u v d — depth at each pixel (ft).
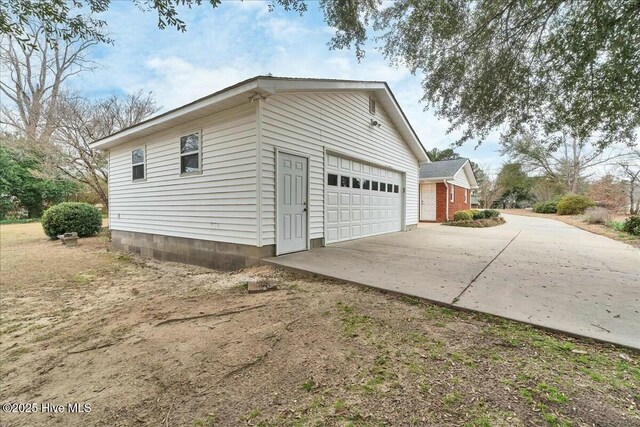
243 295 12.73
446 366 6.78
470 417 5.18
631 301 10.43
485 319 9.32
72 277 17.62
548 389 5.85
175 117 20.45
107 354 8.13
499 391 5.85
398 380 6.32
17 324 10.64
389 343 7.93
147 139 24.93
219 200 19.40
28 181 59.72
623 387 5.90
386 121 31.60
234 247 18.62
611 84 13.17
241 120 17.98
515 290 11.71
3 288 15.38
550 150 18.24
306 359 7.29
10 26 8.68
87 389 6.61
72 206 35.01
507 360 6.97
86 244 30.83
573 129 15.76
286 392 6.12
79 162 40.24
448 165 59.72
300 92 20.12
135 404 6.01
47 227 33.12
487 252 20.18
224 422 5.36
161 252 23.89
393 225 34.30
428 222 55.01
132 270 19.66
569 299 10.68
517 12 14.24
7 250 27.09
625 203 52.75
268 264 16.90
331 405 5.65
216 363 7.32
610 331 8.14
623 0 11.95
